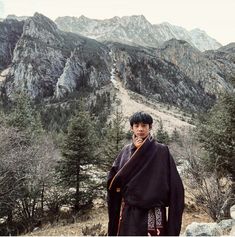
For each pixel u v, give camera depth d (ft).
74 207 86.84
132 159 9.53
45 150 78.84
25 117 101.45
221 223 34.71
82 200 86.33
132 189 9.36
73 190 97.14
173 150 79.10
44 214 84.53
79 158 86.74
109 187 9.99
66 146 86.99
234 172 50.57
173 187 9.46
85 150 86.74
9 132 72.08
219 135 49.44
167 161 9.67
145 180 9.39
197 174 48.49
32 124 109.60
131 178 9.50
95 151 90.27
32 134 92.27
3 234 70.38
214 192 45.21
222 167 50.70
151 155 9.56
